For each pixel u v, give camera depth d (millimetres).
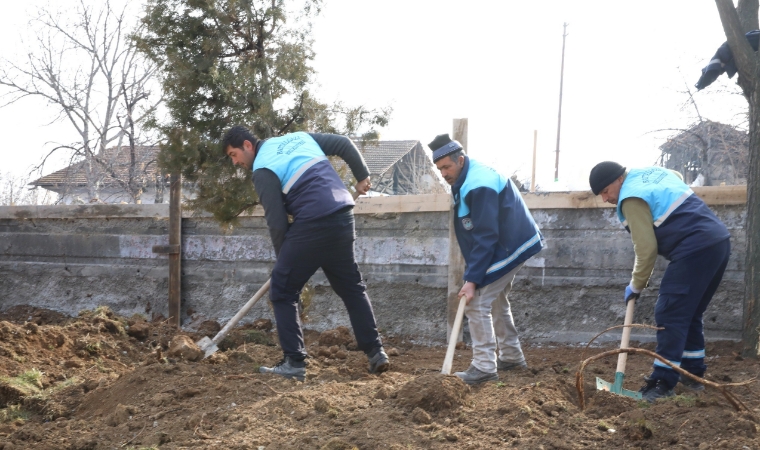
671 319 3992
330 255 4492
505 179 4344
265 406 3838
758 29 5930
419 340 6816
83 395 4594
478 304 4254
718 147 13703
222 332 5074
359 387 4168
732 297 5988
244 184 6004
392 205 6953
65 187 17828
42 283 8312
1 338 5145
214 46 5770
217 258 7547
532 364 5492
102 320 5934
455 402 3689
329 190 4434
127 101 17406
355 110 6223
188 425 3676
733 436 3189
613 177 4207
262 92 5871
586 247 6375
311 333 7047
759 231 5324
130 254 7910
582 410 3688
